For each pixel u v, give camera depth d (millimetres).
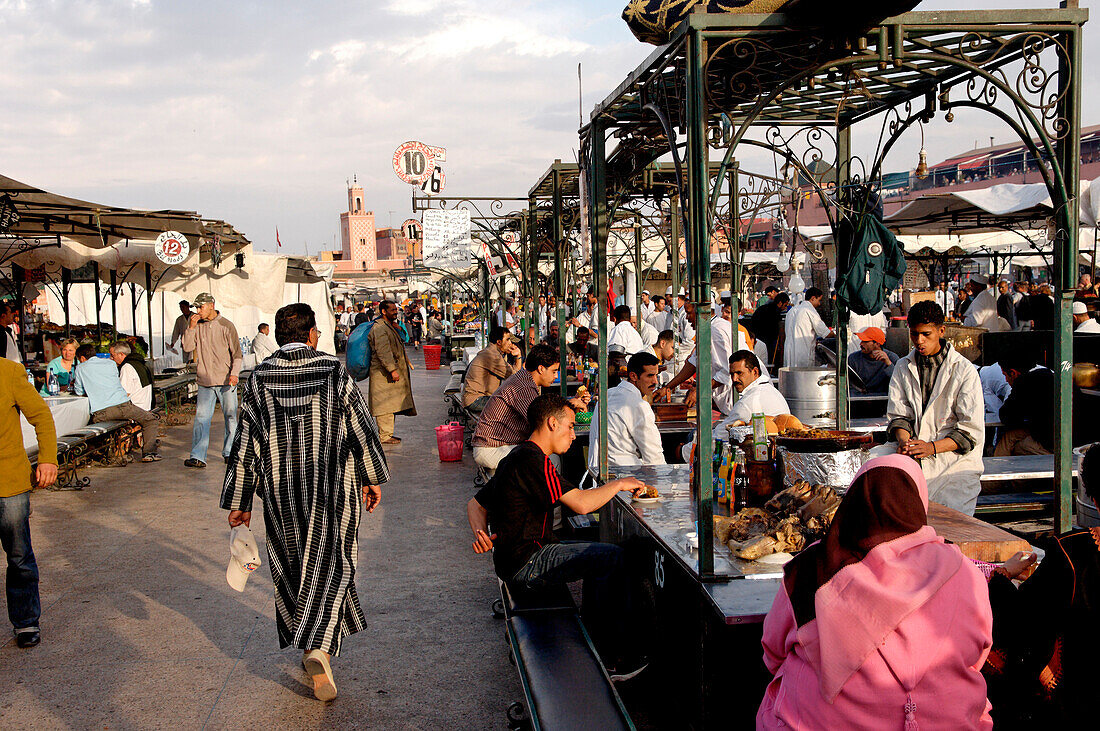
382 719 3883
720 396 8016
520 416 7172
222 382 10250
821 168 6191
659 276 22234
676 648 3721
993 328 15156
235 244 16828
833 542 2225
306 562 4008
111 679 4316
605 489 4312
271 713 3945
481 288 21609
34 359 14070
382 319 11688
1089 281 12703
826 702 2150
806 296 10484
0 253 12469
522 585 4090
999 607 2393
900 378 5105
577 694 3111
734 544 3475
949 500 4840
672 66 4137
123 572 6066
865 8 3240
